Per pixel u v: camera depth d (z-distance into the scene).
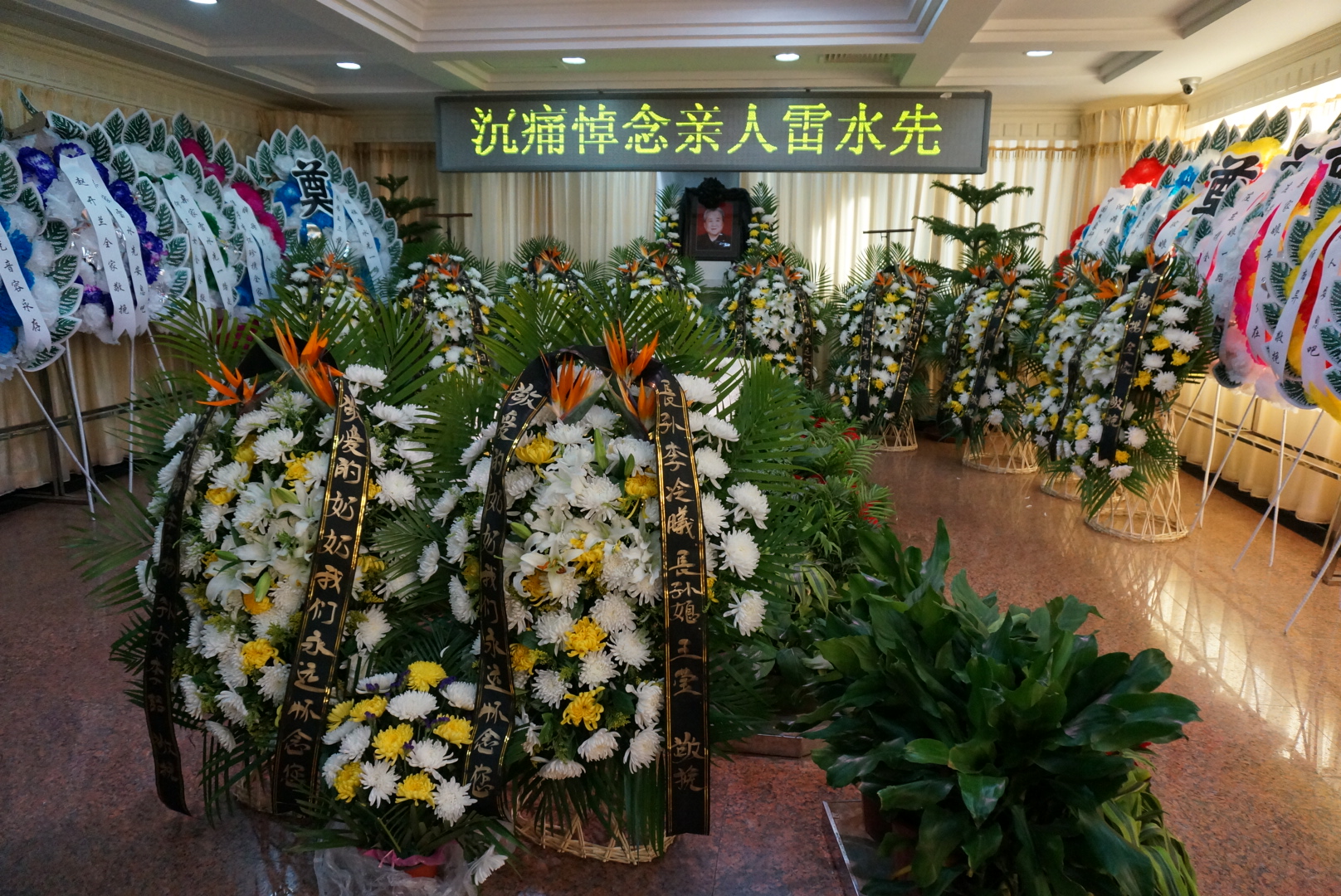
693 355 1.80
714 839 1.97
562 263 6.24
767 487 1.69
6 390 4.58
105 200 4.18
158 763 1.81
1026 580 3.67
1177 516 4.25
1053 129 6.66
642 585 1.49
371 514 1.69
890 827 1.69
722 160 5.02
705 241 6.80
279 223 5.64
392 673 1.64
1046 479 5.31
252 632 1.67
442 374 1.98
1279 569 3.80
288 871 1.86
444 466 1.79
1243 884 1.89
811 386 6.52
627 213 7.16
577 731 1.54
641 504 1.55
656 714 1.52
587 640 1.48
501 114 5.11
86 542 1.91
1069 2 4.35
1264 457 4.72
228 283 5.00
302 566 1.63
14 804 2.09
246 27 4.85
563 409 1.65
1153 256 3.95
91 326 4.25
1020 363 5.53
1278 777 2.29
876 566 1.89
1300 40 4.55
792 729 2.29
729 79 5.57
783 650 2.25
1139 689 1.45
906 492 5.07
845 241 7.11
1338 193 3.00
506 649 1.48
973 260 6.00
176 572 1.67
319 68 5.66
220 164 5.43
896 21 4.50
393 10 4.46
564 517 1.51
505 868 1.85
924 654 1.57
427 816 1.50
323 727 1.53
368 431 1.71
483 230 7.25
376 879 1.57
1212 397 5.36
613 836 1.77
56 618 3.16
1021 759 1.42
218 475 1.68
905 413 6.30
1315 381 2.93
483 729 1.50
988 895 1.45
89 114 5.00
